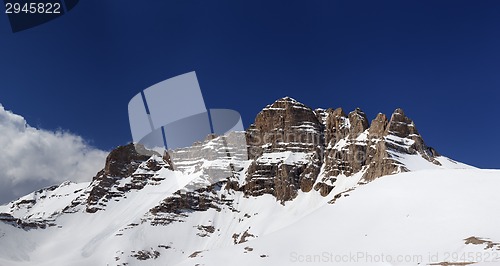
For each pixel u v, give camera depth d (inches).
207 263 4485.7
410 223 4325.8
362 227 4579.2
